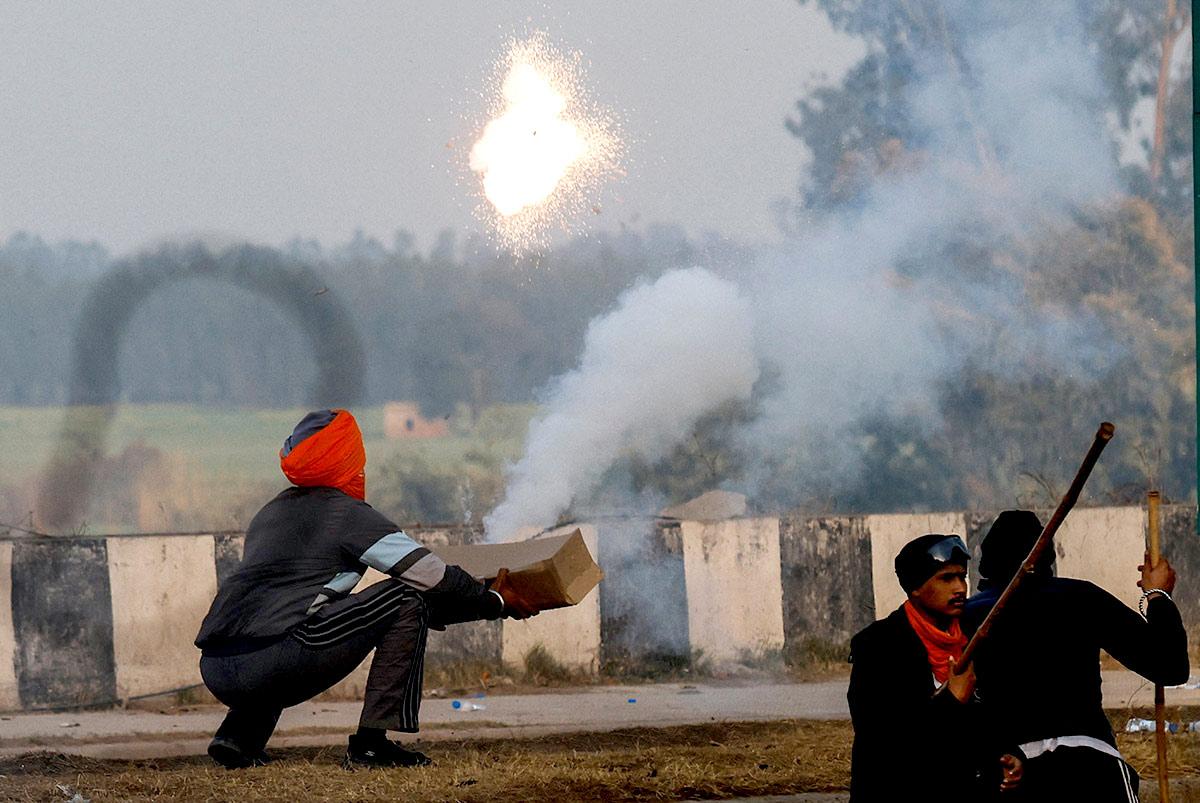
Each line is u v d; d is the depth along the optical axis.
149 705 21.02
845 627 23.88
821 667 23.55
